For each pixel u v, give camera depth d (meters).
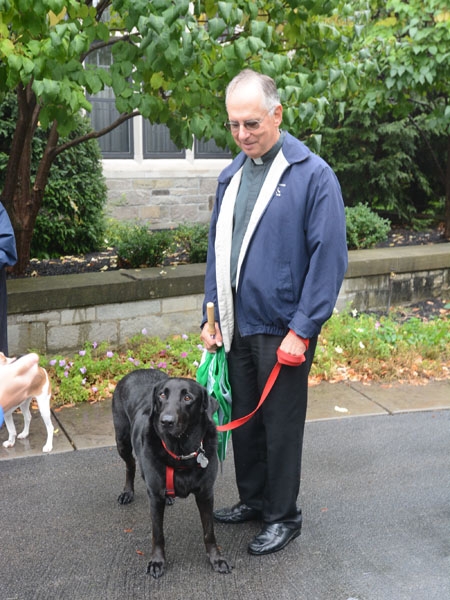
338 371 5.75
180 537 3.32
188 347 5.85
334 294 2.88
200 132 5.04
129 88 4.84
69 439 4.41
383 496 3.72
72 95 4.44
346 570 3.03
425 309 7.55
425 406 5.09
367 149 9.97
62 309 5.59
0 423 1.09
